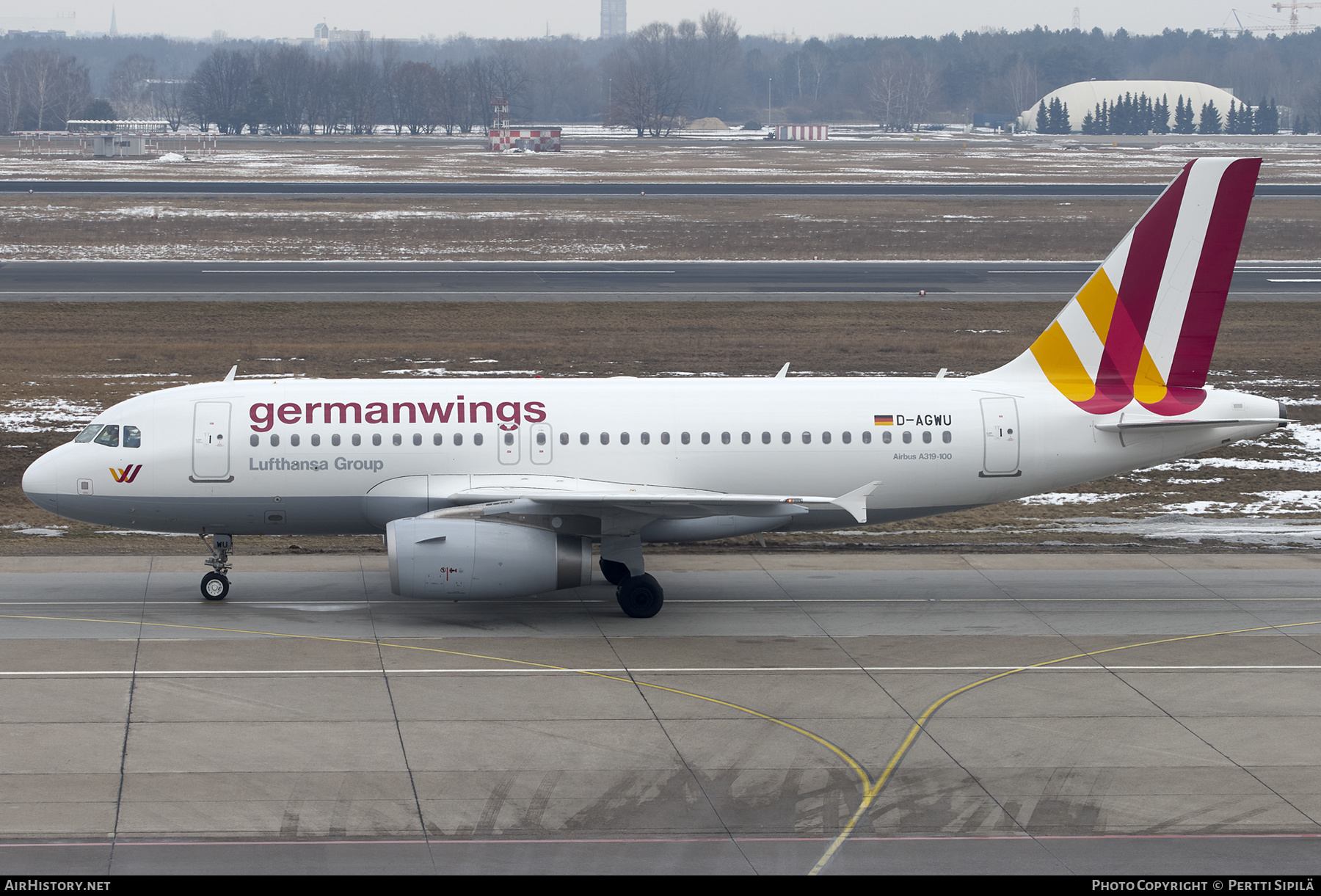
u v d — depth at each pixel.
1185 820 84.00
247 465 128.12
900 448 132.25
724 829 81.75
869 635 121.88
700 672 111.06
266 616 124.94
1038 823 83.25
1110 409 133.88
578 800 85.56
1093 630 123.88
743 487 132.12
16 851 77.06
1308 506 180.62
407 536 119.19
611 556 126.31
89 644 115.06
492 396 131.75
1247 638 121.88
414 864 76.25
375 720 98.81
